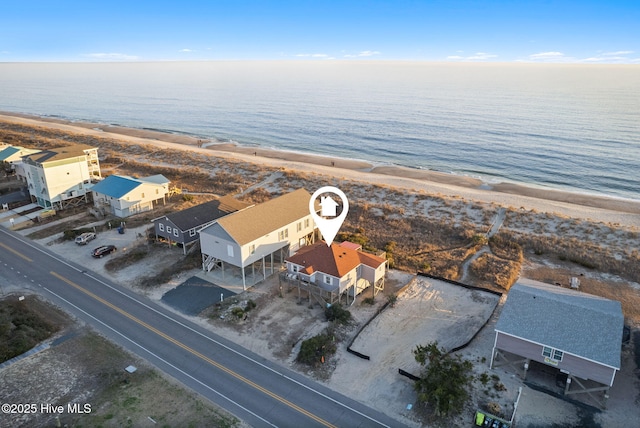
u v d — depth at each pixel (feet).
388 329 116.88
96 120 545.03
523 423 84.58
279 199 156.97
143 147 344.28
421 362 94.12
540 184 286.05
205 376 97.19
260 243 137.18
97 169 231.50
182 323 117.60
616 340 89.04
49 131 409.08
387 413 87.15
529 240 173.37
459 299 132.16
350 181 254.27
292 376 97.81
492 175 305.73
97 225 184.85
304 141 420.77
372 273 129.08
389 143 404.98
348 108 630.33
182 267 146.41
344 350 107.45
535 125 468.75
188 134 454.81
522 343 94.22
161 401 88.99
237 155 345.51
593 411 87.92
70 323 116.78
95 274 144.46
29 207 204.74
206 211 169.27
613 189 273.54
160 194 210.38
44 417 83.92
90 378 95.55
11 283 137.69
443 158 350.64
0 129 429.38
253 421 84.48
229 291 133.59
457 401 84.79
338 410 87.76
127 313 121.90
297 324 117.39
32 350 105.19
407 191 234.79
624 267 151.94
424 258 162.40
